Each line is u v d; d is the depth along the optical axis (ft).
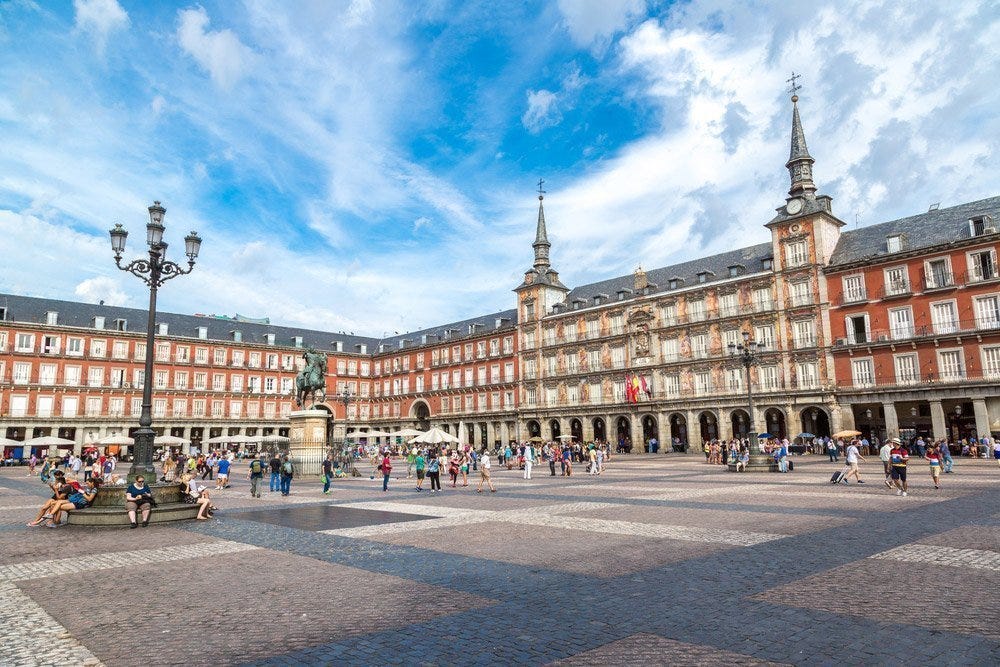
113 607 28.45
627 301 230.89
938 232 168.25
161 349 279.49
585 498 72.02
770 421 197.16
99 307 278.05
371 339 366.22
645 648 22.06
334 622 25.79
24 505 77.30
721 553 37.88
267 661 21.53
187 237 66.39
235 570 36.01
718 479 98.22
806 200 190.90
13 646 23.27
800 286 186.91
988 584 29.45
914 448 161.58
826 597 27.89
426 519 57.00
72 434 256.93
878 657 20.83
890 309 168.66
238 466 193.88
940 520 49.16
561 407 246.47
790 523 49.21
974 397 152.15
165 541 46.83
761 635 23.13
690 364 209.97
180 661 21.62
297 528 52.54
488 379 283.38
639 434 221.25
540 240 276.41
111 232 61.72
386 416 333.83
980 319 153.79
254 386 304.50
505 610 27.02
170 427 276.82
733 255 219.82
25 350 248.52
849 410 173.37
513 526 51.11
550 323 258.98
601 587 30.55
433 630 24.53
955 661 20.35
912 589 28.86
